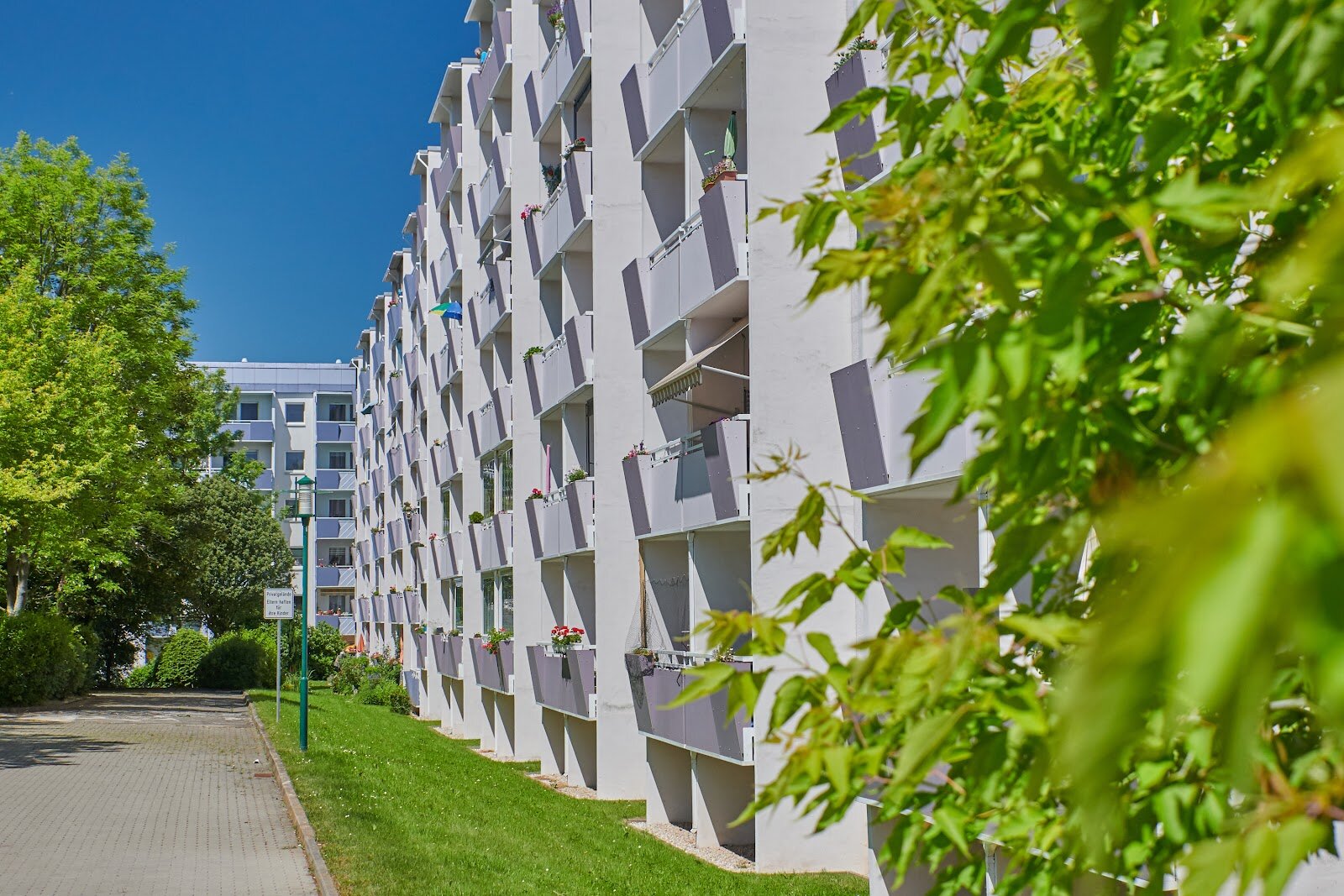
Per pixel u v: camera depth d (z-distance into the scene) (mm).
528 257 28984
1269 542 772
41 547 33688
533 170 29422
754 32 15250
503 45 31281
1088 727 832
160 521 38719
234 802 17562
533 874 13398
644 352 20000
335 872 12438
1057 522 2088
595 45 21875
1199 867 1413
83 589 42156
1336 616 758
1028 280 1852
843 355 15047
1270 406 821
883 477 12266
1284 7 1724
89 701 39250
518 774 25406
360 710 40844
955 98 2885
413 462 49344
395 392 55000
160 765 21672
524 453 28422
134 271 39125
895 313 1833
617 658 21672
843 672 2395
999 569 2254
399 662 49500
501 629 30891
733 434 15289
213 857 13500
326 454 86562
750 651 2566
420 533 45469
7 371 32312
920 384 11422
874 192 2113
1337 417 771
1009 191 2203
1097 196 1691
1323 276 989
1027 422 2051
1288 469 779
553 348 25406
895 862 2816
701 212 16234
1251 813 1479
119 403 35062
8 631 35906
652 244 19750
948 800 2725
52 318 33938
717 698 15922
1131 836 2295
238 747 25234
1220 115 2375
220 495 62188
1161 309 1923
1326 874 7363
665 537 19219
